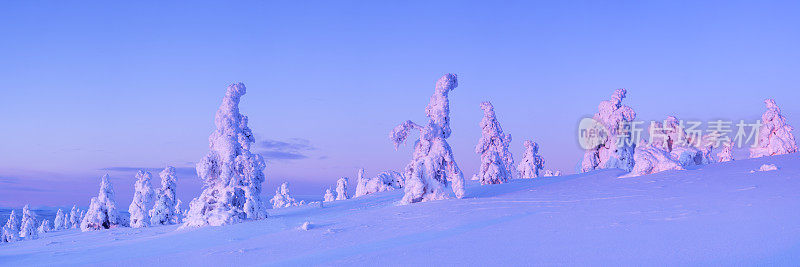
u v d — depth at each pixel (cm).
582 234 1159
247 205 3039
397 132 3044
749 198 1492
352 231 1664
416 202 2648
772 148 4384
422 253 1102
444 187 2712
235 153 3309
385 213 2172
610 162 4962
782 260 768
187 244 1789
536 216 1556
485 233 1318
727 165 3084
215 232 2189
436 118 3178
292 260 1193
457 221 1639
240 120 3481
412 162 3002
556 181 3534
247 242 1658
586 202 1825
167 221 5384
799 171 2223
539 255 970
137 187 5362
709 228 1080
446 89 3222
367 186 5781
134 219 5247
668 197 1739
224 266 1205
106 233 3922
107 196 5319
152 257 1478
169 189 5450
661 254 888
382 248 1249
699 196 1681
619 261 866
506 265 909
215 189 3216
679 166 2966
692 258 838
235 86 3469
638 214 1388
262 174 3400
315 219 2331
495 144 4656
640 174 3003
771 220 1091
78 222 8481
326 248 1343
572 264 873
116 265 1369
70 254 1866
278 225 2194
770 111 4450
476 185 4441
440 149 2944
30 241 3784
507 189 3128
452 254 1060
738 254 831
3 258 1897
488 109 4691
